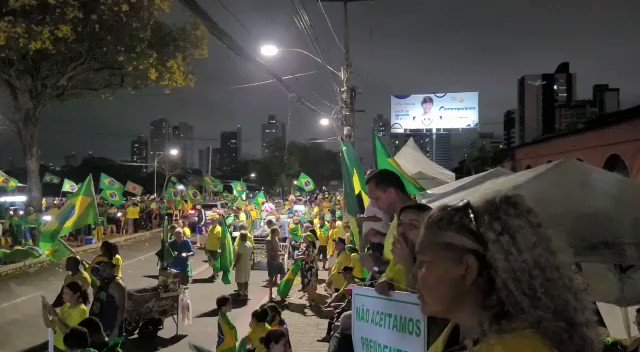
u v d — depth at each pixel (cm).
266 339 555
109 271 738
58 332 655
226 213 3359
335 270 1123
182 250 1442
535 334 121
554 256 128
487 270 131
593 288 387
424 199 602
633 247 310
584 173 328
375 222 404
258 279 1714
